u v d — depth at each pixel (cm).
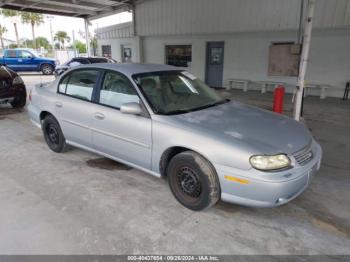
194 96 341
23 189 315
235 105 343
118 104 320
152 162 295
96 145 353
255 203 236
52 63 1919
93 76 353
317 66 980
